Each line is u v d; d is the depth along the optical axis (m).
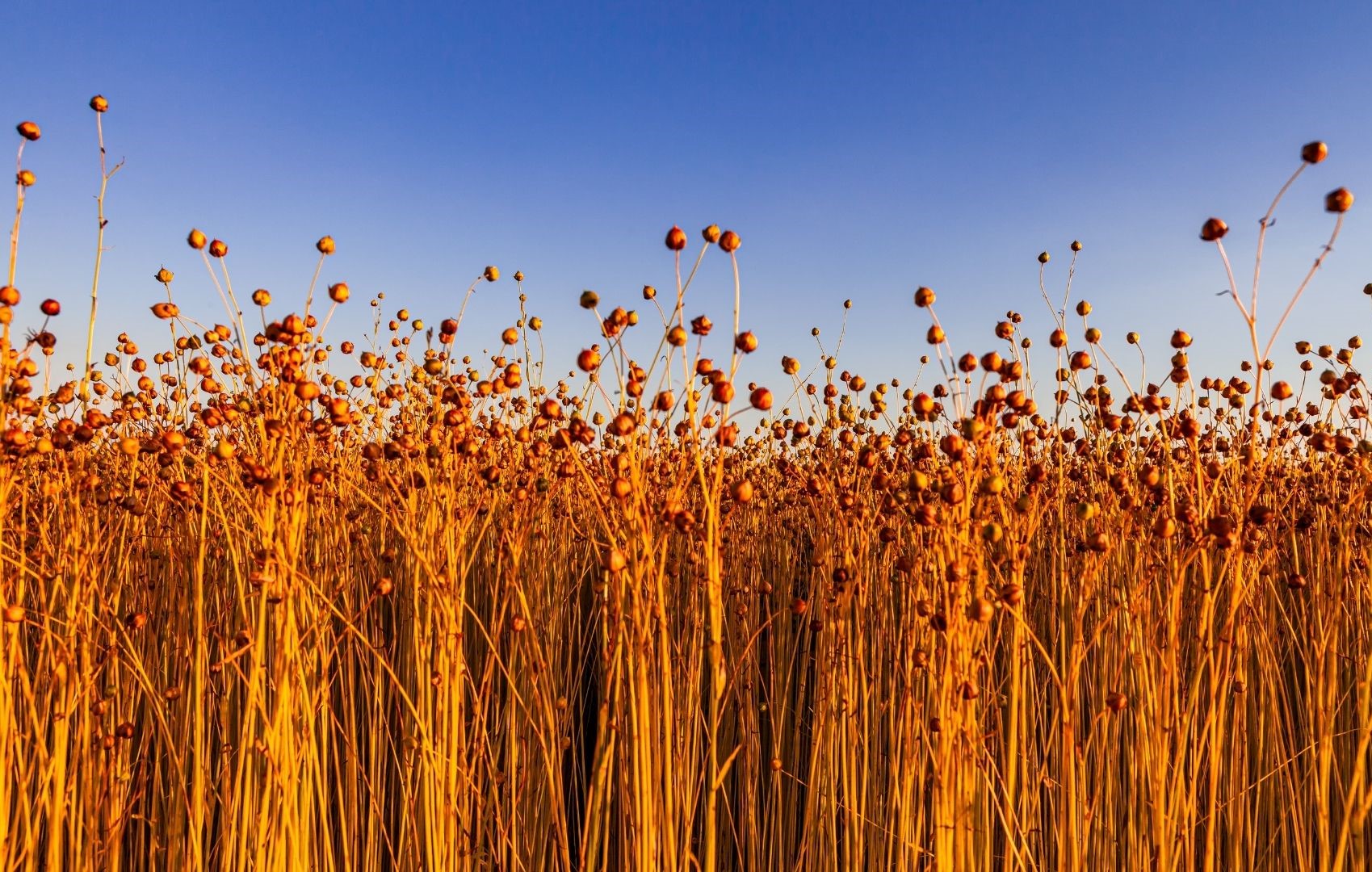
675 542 3.03
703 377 1.82
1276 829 2.67
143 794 2.60
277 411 1.99
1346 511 2.27
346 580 2.53
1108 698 2.08
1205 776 2.71
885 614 2.83
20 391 1.90
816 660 2.70
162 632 3.09
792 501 4.12
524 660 2.30
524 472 2.88
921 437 2.89
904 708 2.19
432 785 2.28
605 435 2.43
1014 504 1.86
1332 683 2.01
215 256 1.99
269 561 1.97
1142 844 2.25
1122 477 2.28
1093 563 1.94
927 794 2.57
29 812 2.13
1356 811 2.07
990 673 2.24
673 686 2.24
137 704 3.08
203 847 2.52
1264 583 2.82
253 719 2.10
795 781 3.05
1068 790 1.99
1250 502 1.90
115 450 2.81
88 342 2.11
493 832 2.62
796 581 4.50
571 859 3.01
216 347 2.64
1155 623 2.33
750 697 2.90
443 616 2.28
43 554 2.23
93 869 2.24
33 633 2.66
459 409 2.29
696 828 2.80
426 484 2.37
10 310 1.67
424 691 2.38
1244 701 2.50
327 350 2.84
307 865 2.14
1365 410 2.53
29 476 2.20
